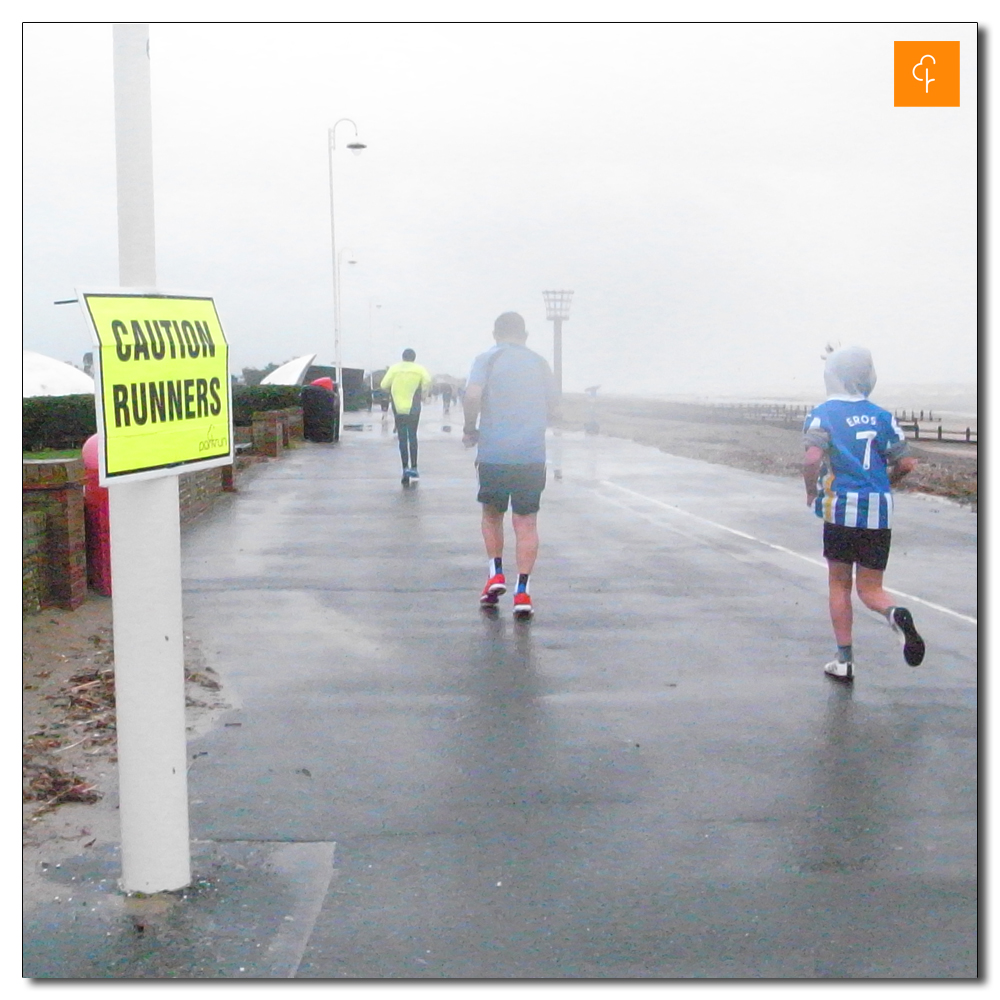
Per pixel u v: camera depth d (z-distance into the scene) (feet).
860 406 23.04
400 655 25.27
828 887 14.15
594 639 26.78
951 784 17.57
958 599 31.42
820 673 23.93
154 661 13.70
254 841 15.43
